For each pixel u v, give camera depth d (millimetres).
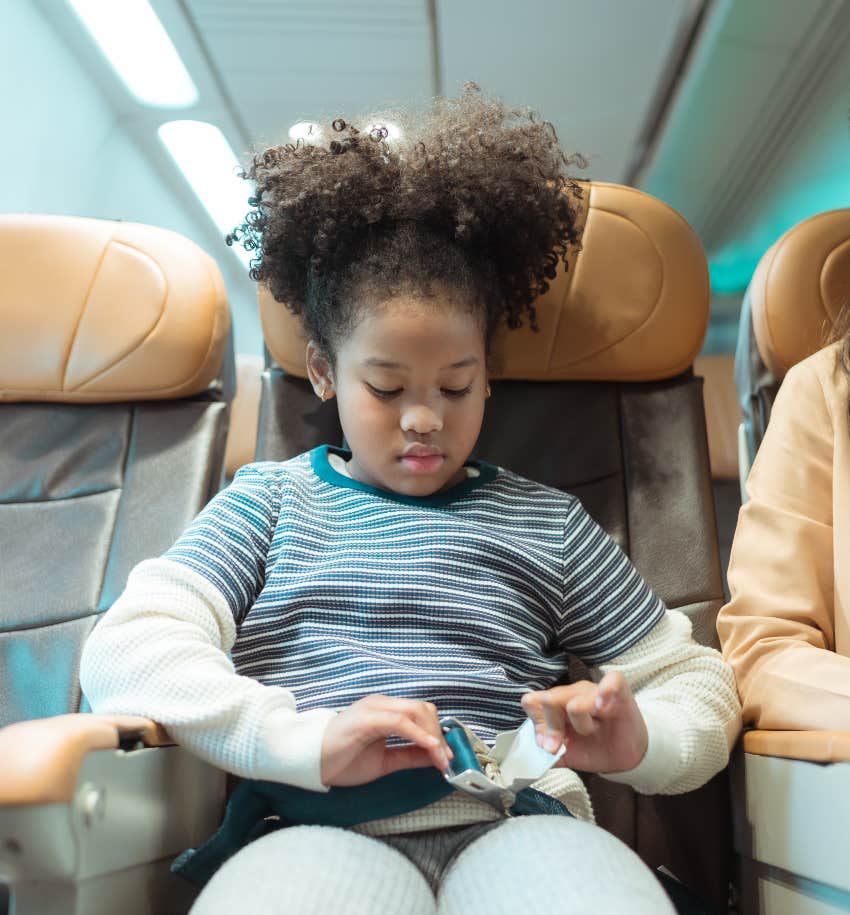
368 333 910
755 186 3449
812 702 801
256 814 784
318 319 1036
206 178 3510
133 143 3211
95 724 604
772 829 785
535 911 604
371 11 2535
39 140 2629
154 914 707
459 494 985
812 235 1206
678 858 974
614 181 3529
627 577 955
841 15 2457
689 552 1164
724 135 3117
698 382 1286
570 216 1152
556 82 2881
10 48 2357
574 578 939
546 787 828
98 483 1231
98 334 1250
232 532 902
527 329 1226
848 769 665
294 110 3008
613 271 1237
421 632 860
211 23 2586
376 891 616
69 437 1269
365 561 894
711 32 2574
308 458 1044
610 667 917
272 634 863
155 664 744
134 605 792
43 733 567
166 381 1254
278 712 736
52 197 2803
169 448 1243
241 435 2391
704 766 816
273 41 2666
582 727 706
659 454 1233
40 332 1253
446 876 695
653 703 837
